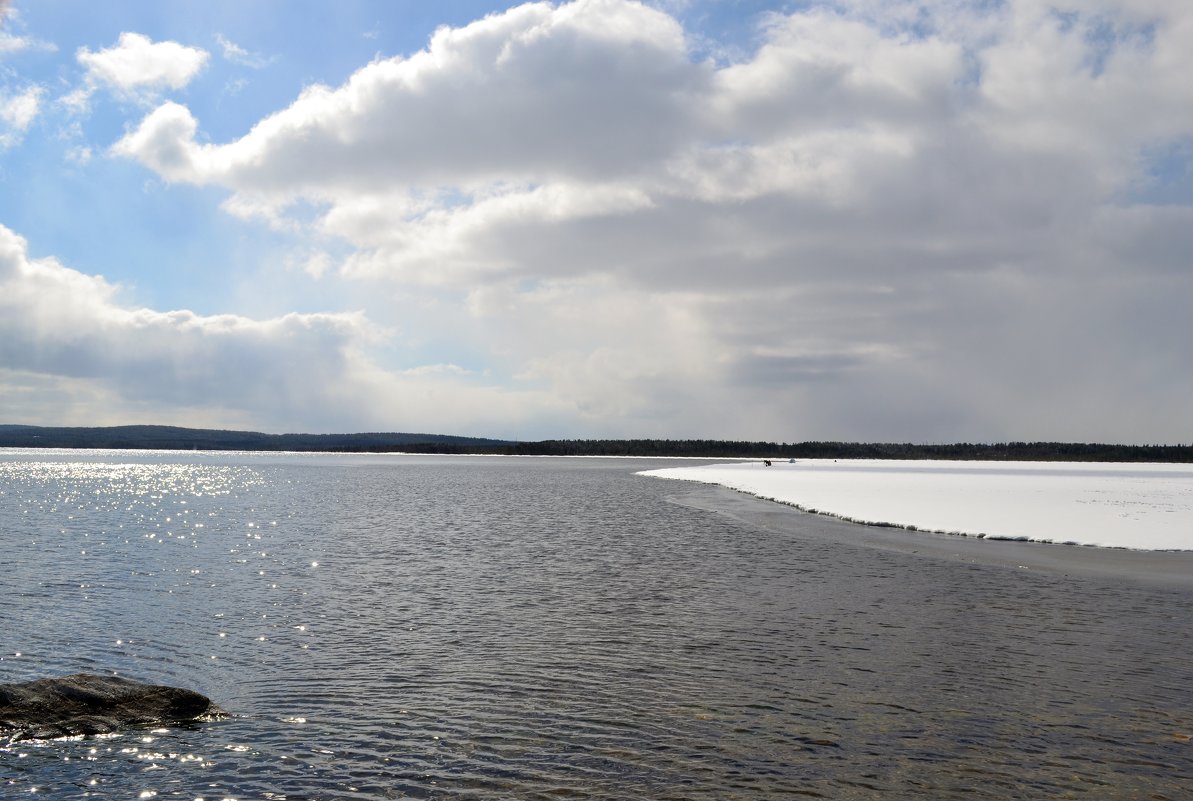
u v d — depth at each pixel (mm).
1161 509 45125
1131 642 15664
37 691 11117
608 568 25109
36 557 27297
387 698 12219
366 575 23703
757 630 16656
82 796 8844
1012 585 21953
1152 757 9930
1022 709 11711
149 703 11391
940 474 101375
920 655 14672
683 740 10500
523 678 13211
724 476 98688
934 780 9273
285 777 9367
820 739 10539
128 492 67438
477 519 42875
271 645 15414
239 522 41094
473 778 9344
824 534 34625
